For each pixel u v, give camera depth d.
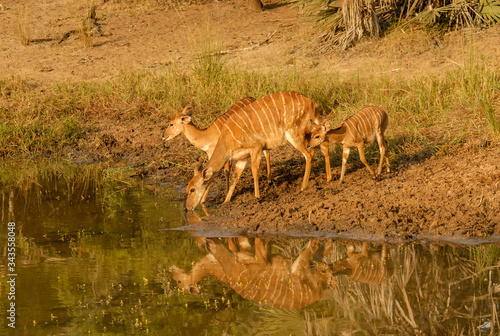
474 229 12.94
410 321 9.55
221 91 24.00
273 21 34.84
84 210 15.89
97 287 11.01
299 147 16.09
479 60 23.02
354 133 15.71
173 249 12.92
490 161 15.84
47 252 12.81
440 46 25.47
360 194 15.14
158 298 10.58
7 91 26.06
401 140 18.64
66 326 9.52
